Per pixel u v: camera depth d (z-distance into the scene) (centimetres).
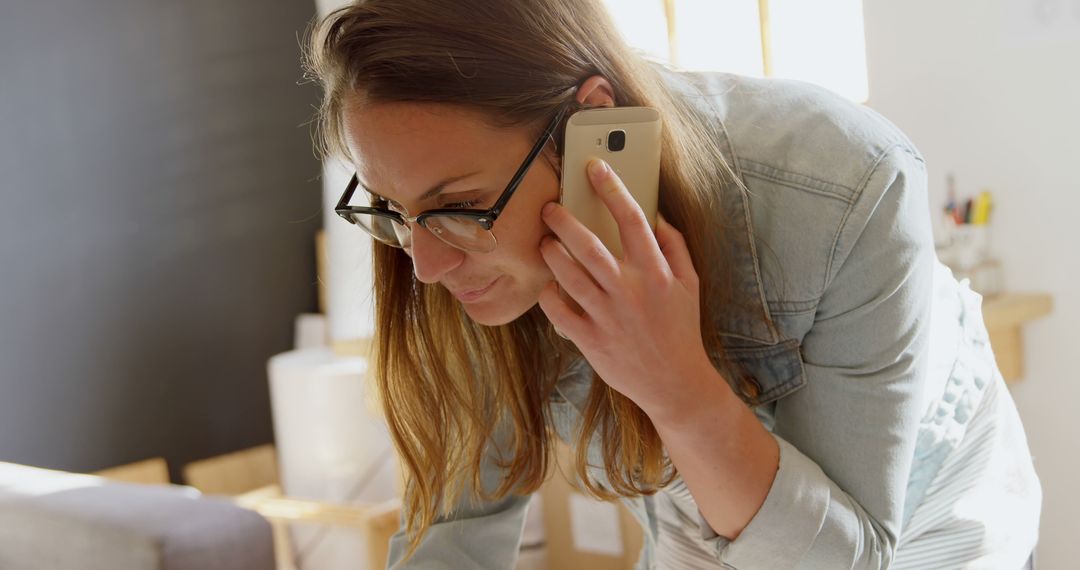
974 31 220
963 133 225
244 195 374
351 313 302
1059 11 208
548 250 90
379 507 274
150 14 349
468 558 123
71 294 330
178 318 356
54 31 327
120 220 342
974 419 125
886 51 233
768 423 114
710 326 101
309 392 301
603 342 91
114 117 340
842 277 96
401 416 118
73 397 330
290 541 285
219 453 365
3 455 315
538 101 88
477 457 120
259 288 378
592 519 262
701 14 248
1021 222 219
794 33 238
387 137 86
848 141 97
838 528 94
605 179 89
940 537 121
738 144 102
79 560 160
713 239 100
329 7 333
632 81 95
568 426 128
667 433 94
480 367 118
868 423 97
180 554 154
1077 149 209
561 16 91
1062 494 220
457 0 87
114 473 334
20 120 320
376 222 101
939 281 125
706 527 100
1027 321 220
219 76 367
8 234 317
